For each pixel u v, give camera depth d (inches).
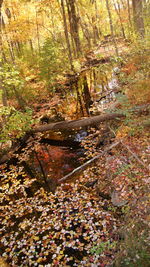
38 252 127.2
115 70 446.0
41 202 170.6
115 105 251.9
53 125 273.1
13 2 598.5
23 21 593.3
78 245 124.6
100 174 182.9
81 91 432.5
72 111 347.6
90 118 255.3
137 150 177.0
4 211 169.2
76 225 139.0
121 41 602.2
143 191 136.9
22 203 175.0
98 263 106.6
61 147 255.6
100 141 238.5
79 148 242.2
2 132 266.4
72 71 546.3
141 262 83.6
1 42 439.8
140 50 327.0
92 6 805.2
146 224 104.6
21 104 386.6
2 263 123.6
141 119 203.3
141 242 92.8
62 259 118.6
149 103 207.3
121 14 703.7
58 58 502.3
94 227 132.4
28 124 266.1
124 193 144.7
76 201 159.9
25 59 605.6
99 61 597.9
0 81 273.1
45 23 782.5
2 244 138.8
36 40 1051.3
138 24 417.4
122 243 103.1
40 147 267.6
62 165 218.7
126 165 163.9
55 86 485.7
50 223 145.6
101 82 446.9
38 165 230.5
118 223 128.0
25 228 147.5
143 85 227.1
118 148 197.6
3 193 191.8
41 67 459.8
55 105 394.3
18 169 231.0
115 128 239.1
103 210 143.9
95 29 916.0
